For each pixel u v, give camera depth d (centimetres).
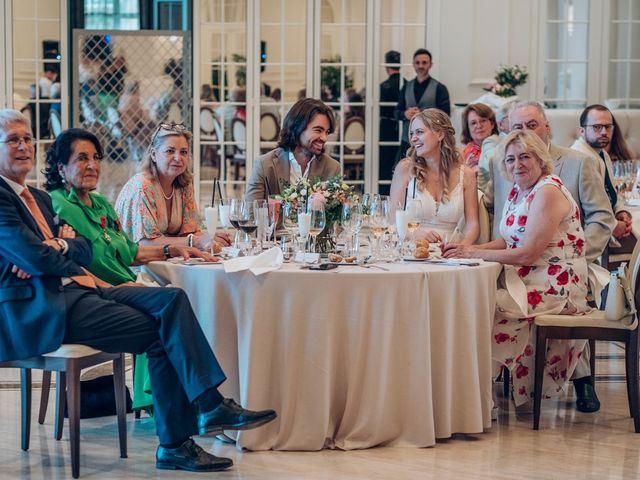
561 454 441
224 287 435
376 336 434
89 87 1167
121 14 1167
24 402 442
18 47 1145
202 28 1146
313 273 428
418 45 1148
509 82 1087
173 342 405
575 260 495
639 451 447
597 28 1159
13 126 415
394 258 474
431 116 537
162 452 417
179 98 1171
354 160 1159
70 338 406
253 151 1158
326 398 434
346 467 418
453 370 450
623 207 623
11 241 399
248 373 430
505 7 1144
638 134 994
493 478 407
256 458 429
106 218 467
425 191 543
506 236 498
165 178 514
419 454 436
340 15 1145
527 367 500
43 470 416
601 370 600
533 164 490
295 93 1153
